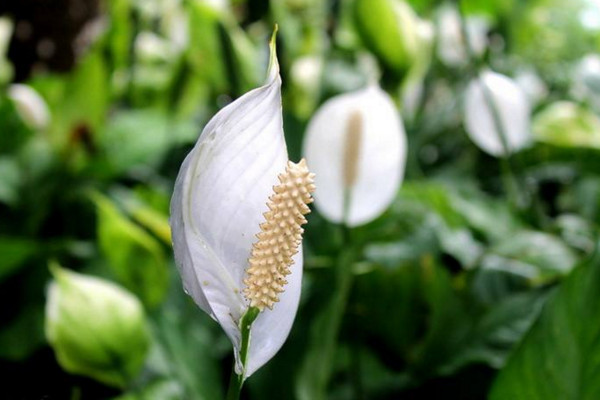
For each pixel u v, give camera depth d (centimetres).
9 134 145
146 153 142
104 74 138
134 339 81
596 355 67
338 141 81
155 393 84
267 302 50
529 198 129
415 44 118
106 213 92
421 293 98
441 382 96
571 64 261
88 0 187
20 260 115
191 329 95
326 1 162
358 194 83
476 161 173
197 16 130
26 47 187
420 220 114
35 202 135
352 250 82
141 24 182
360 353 98
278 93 52
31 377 108
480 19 243
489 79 121
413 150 150
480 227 123
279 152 52
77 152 138
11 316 118
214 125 50
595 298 67
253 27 183
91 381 104
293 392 86
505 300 97
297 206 50
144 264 94
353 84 137
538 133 153
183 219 50
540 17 300
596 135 150
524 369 69
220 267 51
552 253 102
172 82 164
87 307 80
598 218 136
